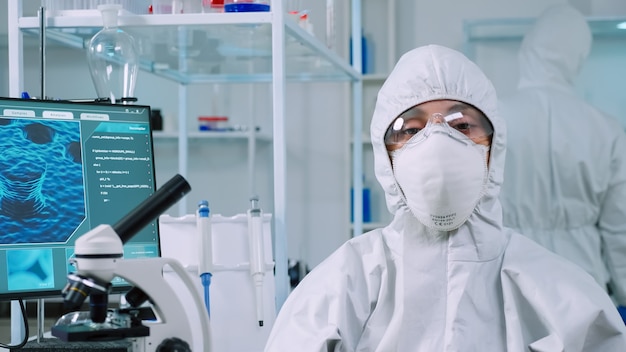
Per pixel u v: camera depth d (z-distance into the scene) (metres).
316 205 4.63
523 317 1.50
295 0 2.20
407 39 4.56
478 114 1.51
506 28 4.31
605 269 3.12
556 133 2.99
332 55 2.37
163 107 4.66
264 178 4.62
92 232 1.10
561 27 3.19
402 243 1.55
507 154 3.05
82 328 1.10
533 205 3.04
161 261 1.17
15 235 1.51
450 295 1.50
